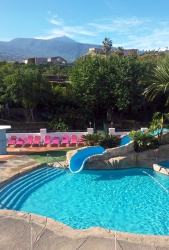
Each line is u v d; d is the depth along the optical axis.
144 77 30.47
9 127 20.08
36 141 22.83
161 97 34.22
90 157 16.92
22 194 13.27
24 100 30.50
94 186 14.48
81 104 33.09
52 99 32.84
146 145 18.58
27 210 11.70
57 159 18.53
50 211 11.64
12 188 13.73
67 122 30.67
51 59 123.50
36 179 15.26
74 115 31.14
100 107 34.34
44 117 33.81
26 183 14.55
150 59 35.28
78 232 8.41
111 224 10.50
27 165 16.95
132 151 18.16
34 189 14.01
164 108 34.97
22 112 34.56
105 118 34.75
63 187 14.34
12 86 30.19
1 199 12.45
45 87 31.83
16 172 15.38
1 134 19.92
